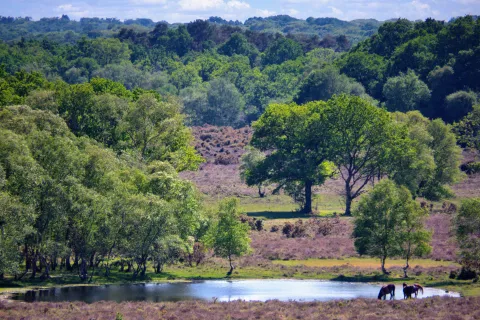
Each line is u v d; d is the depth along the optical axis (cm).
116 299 16675
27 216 17688
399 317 13850
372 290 18038
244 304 15400
